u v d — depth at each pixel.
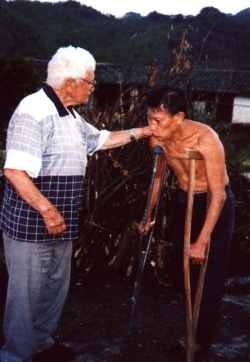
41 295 2.71
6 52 47.25
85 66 2.41
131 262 4.15
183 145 2.58
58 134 2.41
